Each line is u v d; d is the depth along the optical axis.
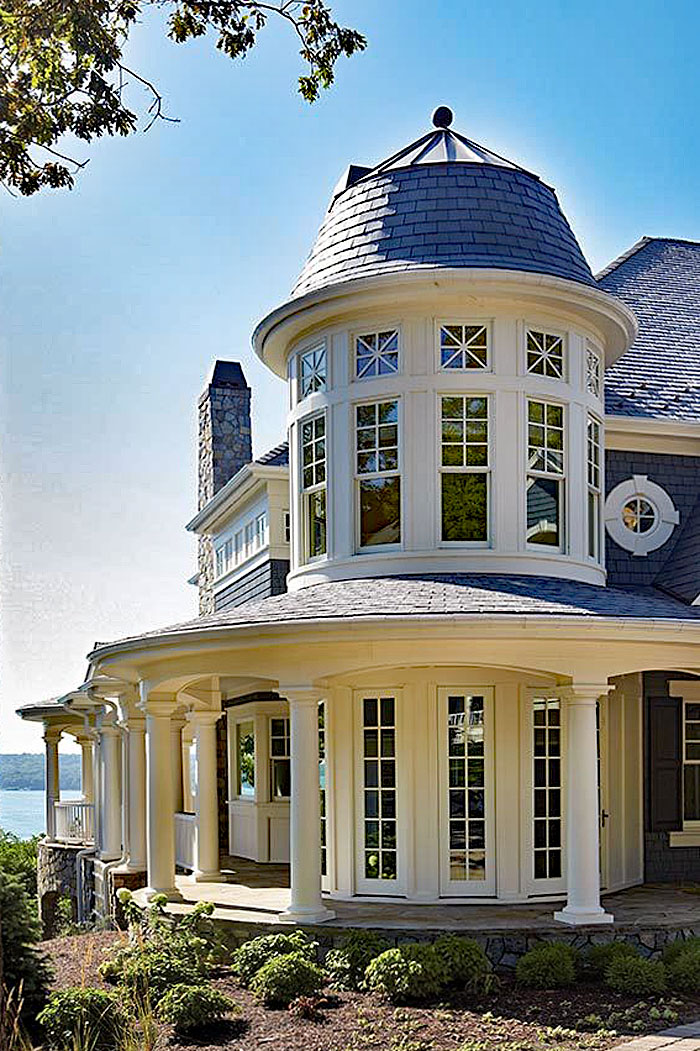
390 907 13.37
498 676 13.86
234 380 24.52
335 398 14.91
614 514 17.23
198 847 16.59
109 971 11.59
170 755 14.94
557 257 15.14
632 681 16.27
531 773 13.86
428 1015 10.21
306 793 12.66
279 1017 10.28
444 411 14.33
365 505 14.66
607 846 15.25
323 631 12.30
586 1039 9.37
